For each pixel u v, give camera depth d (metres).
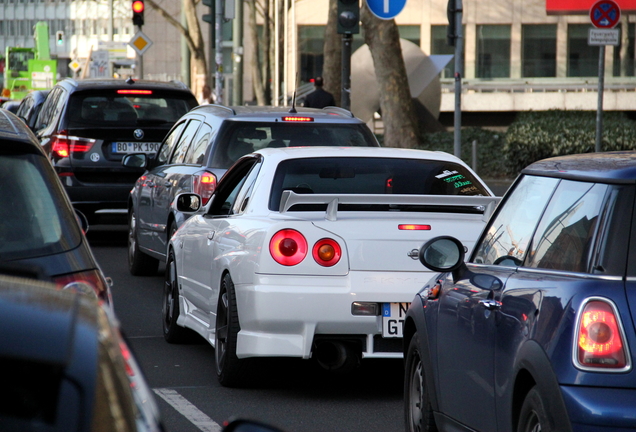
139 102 48.88
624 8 117.38
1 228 14.09
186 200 28.83
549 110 84.00
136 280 39.72
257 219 22.56
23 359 7.61
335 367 21.91
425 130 92.00
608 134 76.50
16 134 15.09
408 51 91.50
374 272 21.31
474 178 24.98
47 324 8.04
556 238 14.14
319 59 149.88
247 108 34.25
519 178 16.61
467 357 15.70
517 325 13.84
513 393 13.78
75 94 48.16
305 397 22.44
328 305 21.03
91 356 7.77
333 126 33.19
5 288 8.73
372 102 91.38
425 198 21.62
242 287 21.72
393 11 51.44
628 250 12.85
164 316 29.22
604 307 12.55
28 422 7.23
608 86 121.06
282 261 21.16
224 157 32.38
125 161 39.28
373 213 22.19
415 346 18.55
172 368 25.12
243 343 21.52
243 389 23.00
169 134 39.31
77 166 47.59
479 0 141.88
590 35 51.88
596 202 13.54
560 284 13.27
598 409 12.20
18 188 14.53
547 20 140.62
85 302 8.72
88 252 14.63
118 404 7.58
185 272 27.25
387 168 24.59
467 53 142.75
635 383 12.30
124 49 165.50
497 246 16.23
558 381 12.57
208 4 80.56
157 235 36.91
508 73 123.75
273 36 155.75
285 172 23.80
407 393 18.97
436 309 17.34
